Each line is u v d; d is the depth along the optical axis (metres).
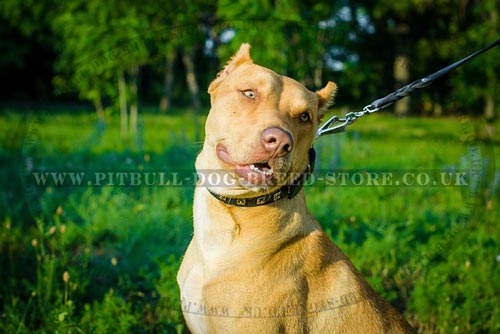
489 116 12.72
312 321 2.62
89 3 9.38
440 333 3.71
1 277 4.15
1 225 4.98
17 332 3.35
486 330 3.76
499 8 13.34
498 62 12.36
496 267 4.42
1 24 19.89
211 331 2.63
